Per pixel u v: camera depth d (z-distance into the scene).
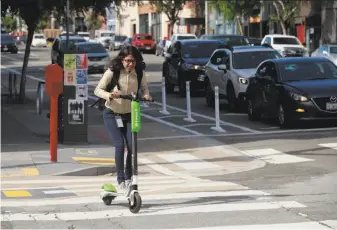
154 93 65.50
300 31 122.50
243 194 22.12
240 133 39.31
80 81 35.03
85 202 21.27
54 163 29.78
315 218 18.09
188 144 36.41
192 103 56.22
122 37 172.12
